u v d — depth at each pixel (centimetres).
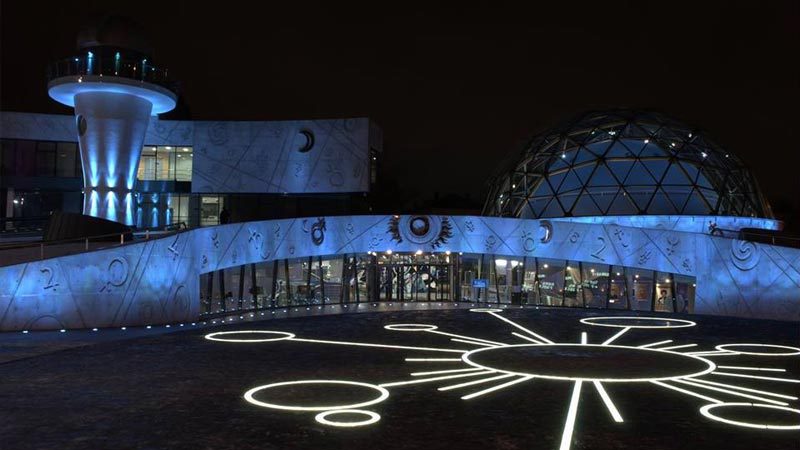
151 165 5309
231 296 3155
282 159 5222
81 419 1080
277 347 1928
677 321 2808
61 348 1872
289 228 3512
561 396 1291
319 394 1289
